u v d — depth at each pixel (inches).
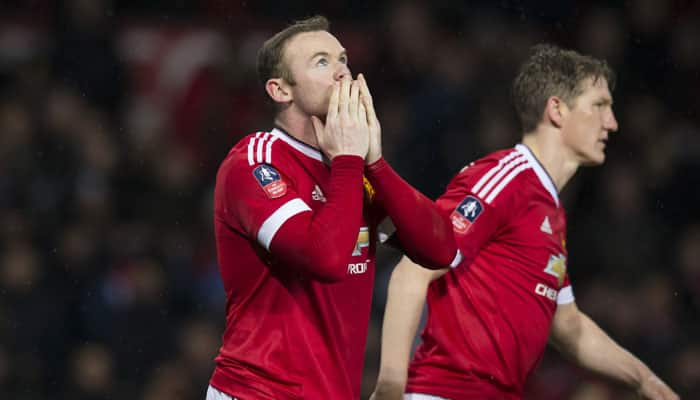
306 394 460.8
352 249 445.7
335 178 453.7
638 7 1485.0
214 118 1350.9
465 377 564.4
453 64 1379.2
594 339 642.2
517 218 572.4
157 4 1475.1
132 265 1120.2
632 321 1109.7
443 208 566.6
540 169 589.6
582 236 1179.9
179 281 1129.4
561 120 598.9
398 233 479.8
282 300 464.1
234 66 1405.0
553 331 642.8
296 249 439.2
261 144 470.3
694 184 1280.8
